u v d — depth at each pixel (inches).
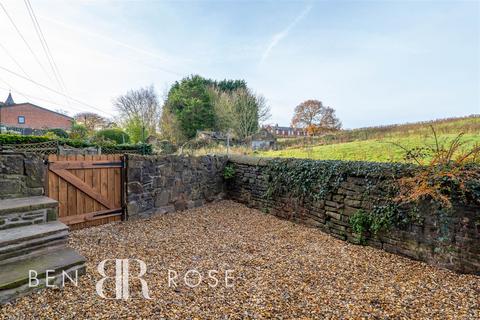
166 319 68.5
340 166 148.0
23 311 69.1
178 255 116.3
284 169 183.8
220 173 238.2
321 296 84.3
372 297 84.1
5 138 324.8
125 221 165.3
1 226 92.2
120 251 117.5
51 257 90.2
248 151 479.5
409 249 117.6
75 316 67.9
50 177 132.6
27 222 98.8
